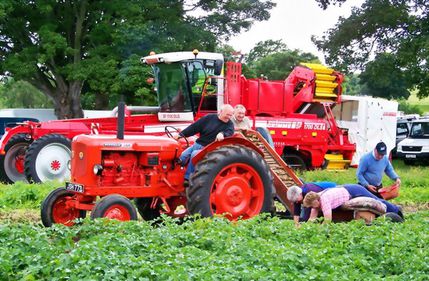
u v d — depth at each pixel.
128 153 10.85
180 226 9.14
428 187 19.20
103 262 6.96
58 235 8.59
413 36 31.88
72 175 10.75
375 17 32.06
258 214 10.59
